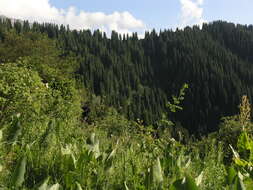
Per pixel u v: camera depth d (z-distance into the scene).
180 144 3.52
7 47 39.34
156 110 102.75
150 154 3.13
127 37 178.25
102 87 104.81
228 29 195.50
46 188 1.79
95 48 146.62
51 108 5.47
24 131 2.86
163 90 146.00
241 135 3.30
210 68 136.62
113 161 2.45
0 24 87.69
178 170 2.57
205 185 2.51
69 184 2.08
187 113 116.69
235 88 121.38
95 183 2.14
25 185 2.05
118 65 142.38
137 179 2.29
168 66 154.50
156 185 2.16
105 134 4.42
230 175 2.45
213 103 121.88
